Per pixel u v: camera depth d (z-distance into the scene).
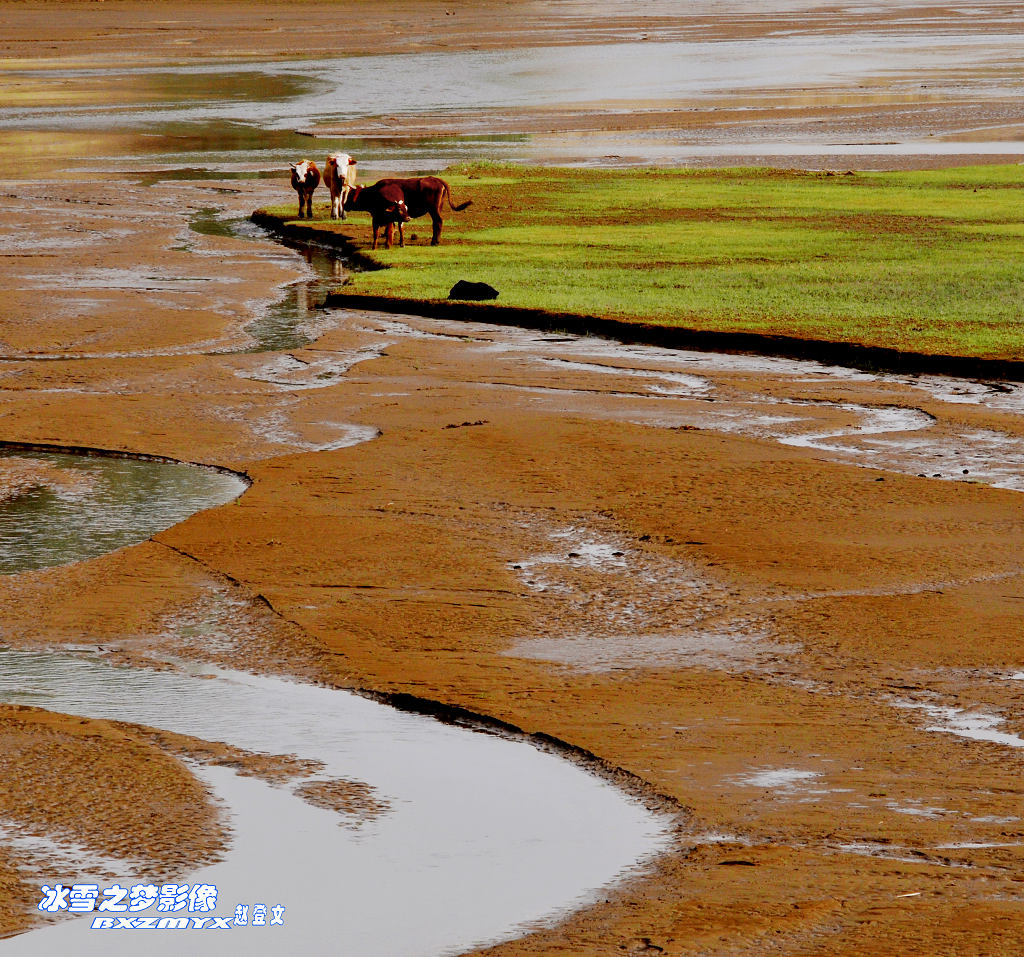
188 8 176.25
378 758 11.01
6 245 41.91
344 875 9.17
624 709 11.84
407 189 40.88
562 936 8.32
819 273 35.16
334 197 47.06
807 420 22.22
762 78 101.44
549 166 60.59
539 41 134.38
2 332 29.56
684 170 58.44
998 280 33.84
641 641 13.41
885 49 123.44
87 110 84.75
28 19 157.25
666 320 29.38
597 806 10.17
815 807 10.02
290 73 107.00
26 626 13.85
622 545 16.20
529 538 16.44
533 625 13.81
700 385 24.80
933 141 69.44
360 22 159.75
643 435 20.98
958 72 103.44
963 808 9.98
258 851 9.49
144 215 48.66
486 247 40.66
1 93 94.00
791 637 13.41
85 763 10.80
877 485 18.39
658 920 8.43
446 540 16.33
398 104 88.31
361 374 25.73
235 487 18.88
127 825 9.83
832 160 62.97
